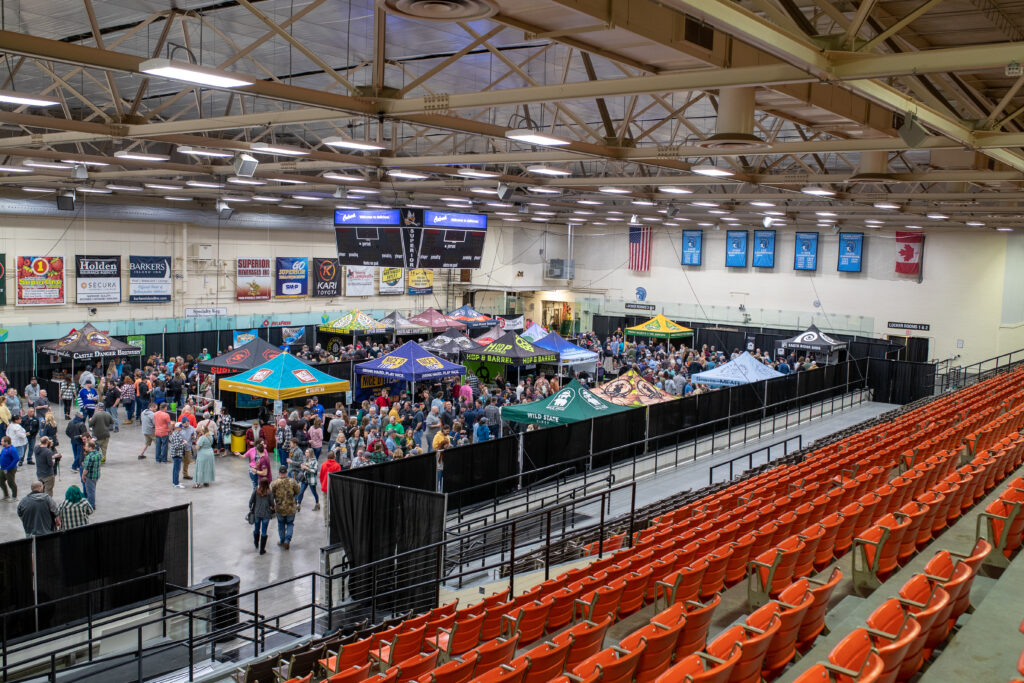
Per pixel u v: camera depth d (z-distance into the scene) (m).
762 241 44.25
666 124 23.50
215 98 21.89
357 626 10.81
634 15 8.90
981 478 10.95
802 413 28.50
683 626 6.72
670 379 27.88
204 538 16.17
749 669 5.66
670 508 15.08
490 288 46.91
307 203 38.47
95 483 17.64
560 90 10.32
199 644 10.50
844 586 8.24
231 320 36.72
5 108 21.80
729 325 45.66
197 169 23.64
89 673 10.34
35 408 21.80
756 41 7.18
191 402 23.33
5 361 29.08
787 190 27.56
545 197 34.59
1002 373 33.78
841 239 41.72
